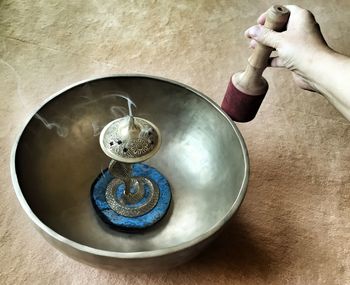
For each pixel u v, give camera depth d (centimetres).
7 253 80
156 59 121
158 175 86
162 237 79
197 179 85
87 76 114
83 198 82
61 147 82
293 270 83
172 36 128
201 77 117
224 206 75
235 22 135
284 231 88
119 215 79
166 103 87
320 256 86
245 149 74
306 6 143
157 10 135
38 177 76
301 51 70
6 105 103
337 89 69
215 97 113
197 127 86
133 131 66
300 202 93
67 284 78
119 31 127
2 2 129
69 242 60
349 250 87
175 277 80
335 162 101
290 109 111
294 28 70
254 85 78
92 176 85
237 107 80
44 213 74
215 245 84
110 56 120
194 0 139
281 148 102
